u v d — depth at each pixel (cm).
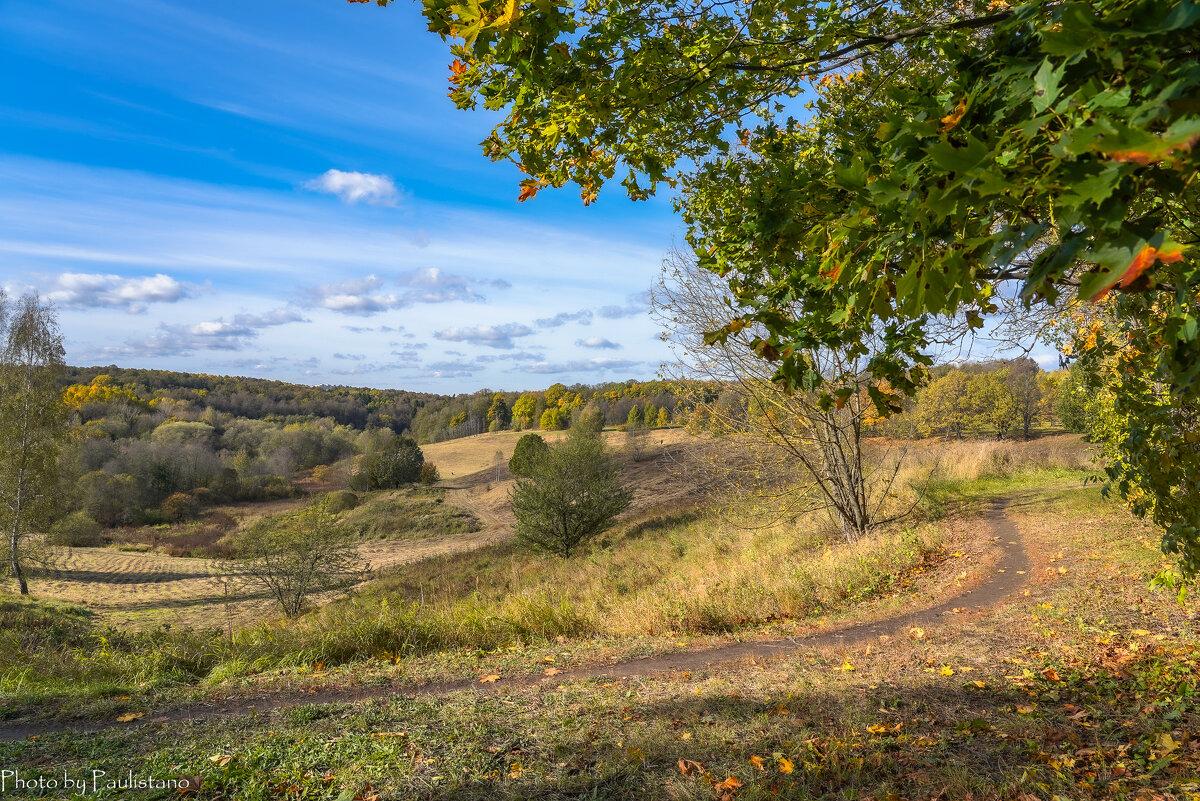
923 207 147
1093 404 950
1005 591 822
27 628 1317
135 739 439
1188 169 101
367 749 392
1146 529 998
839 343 233
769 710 440
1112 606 636
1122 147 93
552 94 252
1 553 2688
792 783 324
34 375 2830
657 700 481
